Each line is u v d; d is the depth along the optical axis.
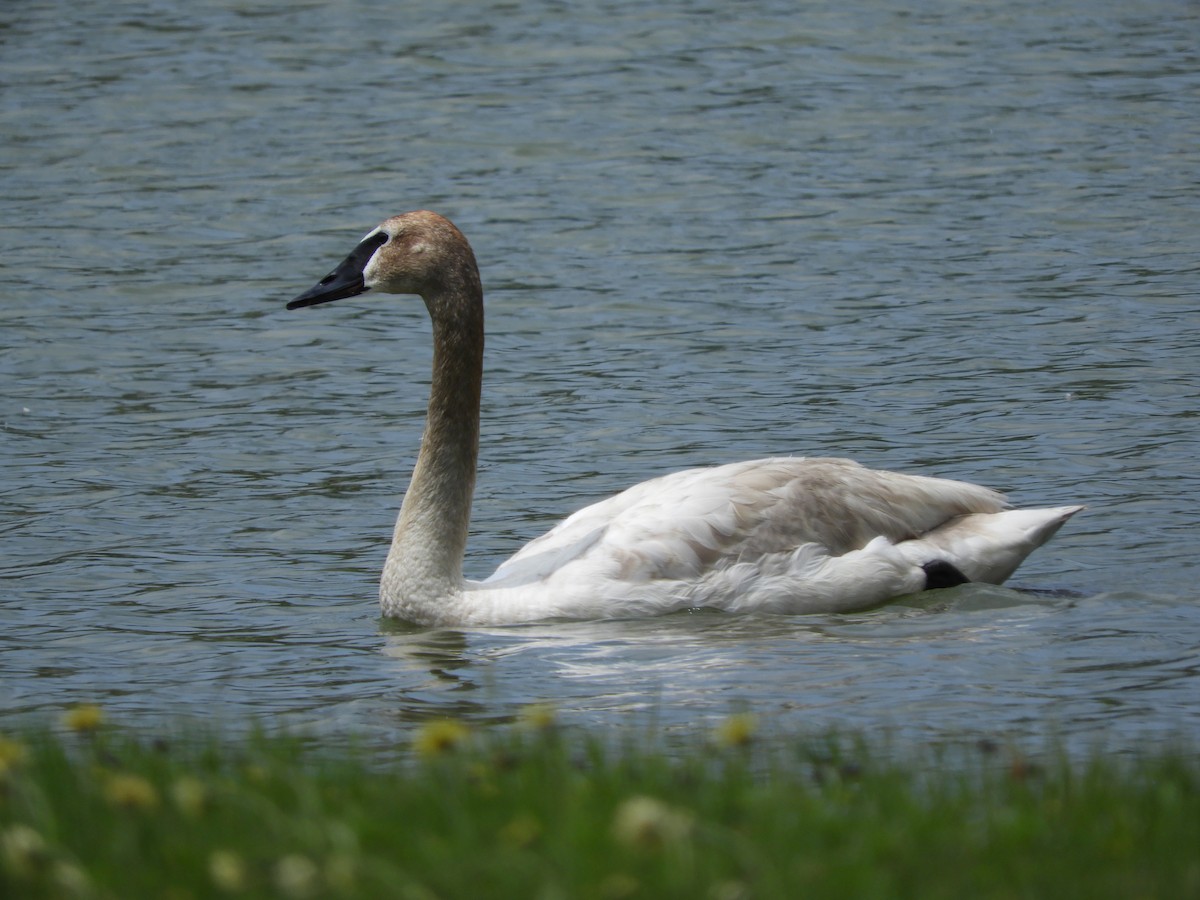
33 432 18.33
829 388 19.33
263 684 11.60
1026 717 10.36
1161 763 8.23
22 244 25.52
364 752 9.68
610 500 13.63
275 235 26.09
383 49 37.28
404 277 13.30
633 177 28.81
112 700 11.33
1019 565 13.67
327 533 15.45
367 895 6.29
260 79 35.19
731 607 12.91
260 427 18.55
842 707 10.58
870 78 34.62
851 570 12.96
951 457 16.98
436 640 12.55
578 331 21.77
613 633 12.49
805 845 6.70
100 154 30.28
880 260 24.33
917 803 7.38
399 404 19.38
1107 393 18.70
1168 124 30.94
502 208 27.27
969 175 28.39
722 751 8.98
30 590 13.88
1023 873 6.57
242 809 7.10
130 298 23.31
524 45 37.53
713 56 36.44
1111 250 24.34
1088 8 40.12
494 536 15.34
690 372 20.06
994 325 21.36
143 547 15.02
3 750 7.52
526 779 7.42
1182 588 13.25
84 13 40.72
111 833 6.89
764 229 25.94
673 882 6.27
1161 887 6.48
